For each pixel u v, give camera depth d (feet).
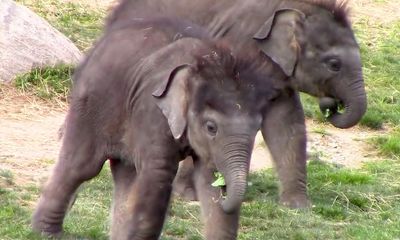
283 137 47.44
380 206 47.26
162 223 35.94
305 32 47.11
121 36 38.68
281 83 47.26
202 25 48.19
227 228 34.99
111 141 37.91
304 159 47.44
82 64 39.70
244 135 32.86
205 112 33.37
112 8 45.32
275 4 48.16
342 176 50.70
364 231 42.57
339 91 47.52
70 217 40.81
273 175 50.26
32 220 39.04
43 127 54.39
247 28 47.85
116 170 38.50
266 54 47.24
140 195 35.63
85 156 38.34
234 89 33.45
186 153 35.73
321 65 47.24
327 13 47.57
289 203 46.73
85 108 38.24
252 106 33.35
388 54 74.69
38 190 43.78
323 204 46.91
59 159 38.86
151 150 35.63
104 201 43.39
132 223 35.65
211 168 34.45
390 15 84.43
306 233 41.93
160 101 34.53
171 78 34.42
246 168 32.71
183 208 43.80
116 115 37.52
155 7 44.14
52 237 38.60
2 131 52.80
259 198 47.06
